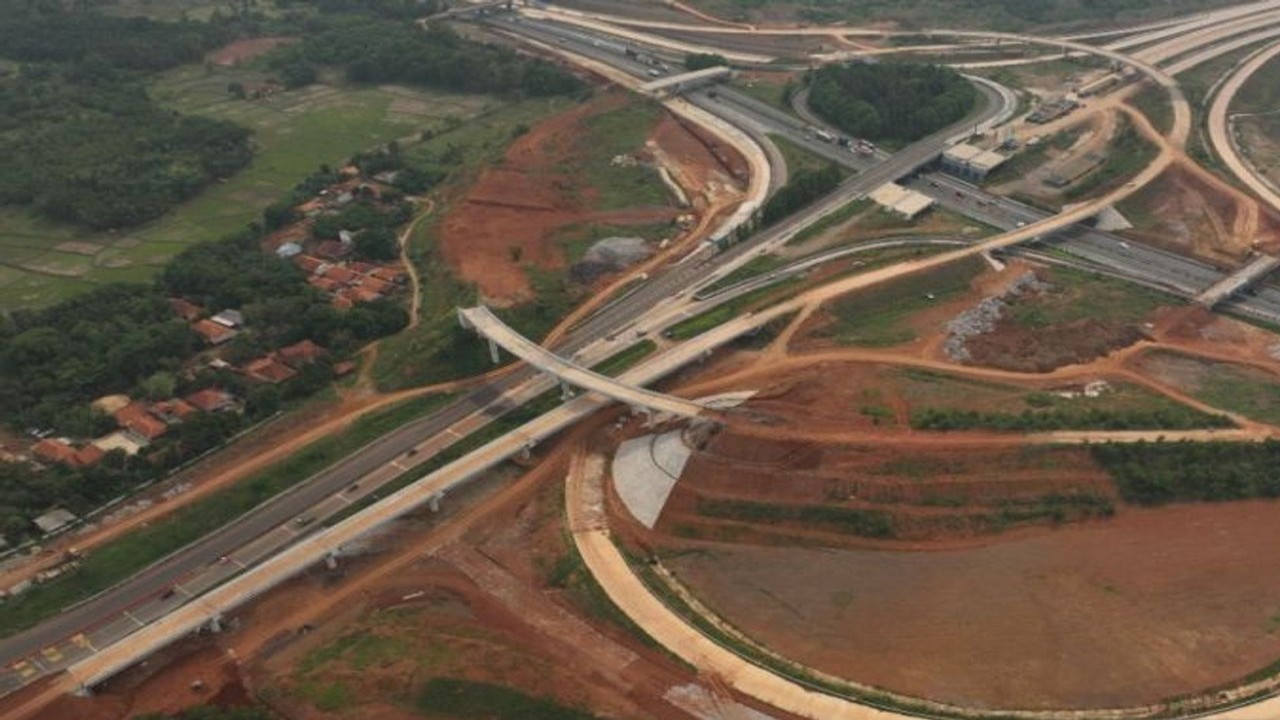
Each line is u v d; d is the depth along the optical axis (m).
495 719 113.75
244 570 139.88
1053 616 124.12
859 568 133.62
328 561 139.88
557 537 143.38
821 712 113.19
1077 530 136.12
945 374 169.25
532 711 114.12
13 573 139.00
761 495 143.12
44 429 168.75
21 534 144.75
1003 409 156.00
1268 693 113.19
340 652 125.75
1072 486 140.12
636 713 113.62
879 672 118.44
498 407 171.12
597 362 178.38
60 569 139.50
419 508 150.00
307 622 132.00
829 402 158.88
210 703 120.69
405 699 117.00
